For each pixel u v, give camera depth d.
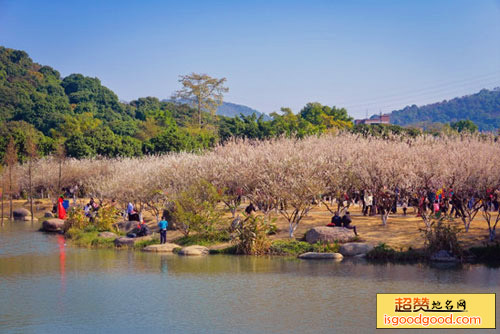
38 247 36.03
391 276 23.98
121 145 86.31
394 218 37.16
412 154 36.84
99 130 88.94
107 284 23.58
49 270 27.05
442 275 23.92
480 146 39.06
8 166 68.25
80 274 25.91
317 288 22.09
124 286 23.14
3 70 181.38
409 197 34.72
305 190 32.91
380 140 43.31
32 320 18.28
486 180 30.30
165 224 35.09
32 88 168.75
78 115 134.00
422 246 29.45
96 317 18.48
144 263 28.86
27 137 86.75
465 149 36.16
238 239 32.50
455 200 33.44
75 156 84.06
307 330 16.80
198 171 42.16
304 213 37.91
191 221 35.53
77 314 18.92
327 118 118.94
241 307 19.53
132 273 26.00
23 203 67.50
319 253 29.42
